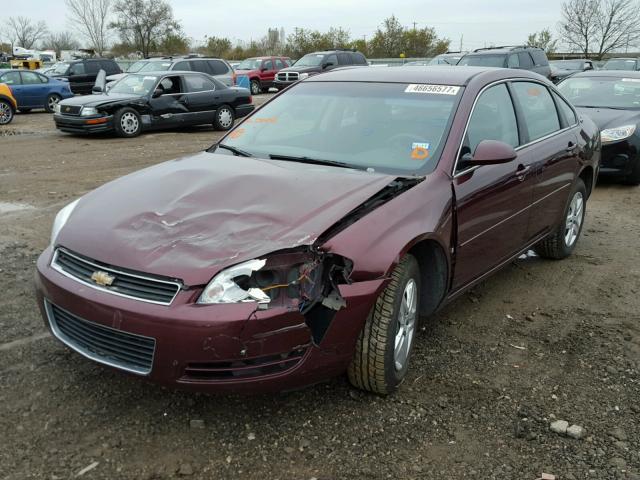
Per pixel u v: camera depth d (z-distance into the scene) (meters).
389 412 3.28
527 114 4.91
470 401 3.42
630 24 49.91
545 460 2.95
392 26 54.66
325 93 4.63
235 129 4.66
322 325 2.98
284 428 3.11
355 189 3.38
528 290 5.16
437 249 3.61
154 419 3.14
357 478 2.78
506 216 4.38
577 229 6.02
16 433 2.99
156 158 11.44
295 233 2.94
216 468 2.81
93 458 2.84
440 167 3.76
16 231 6.32
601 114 9.41
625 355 4.03
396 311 3.23
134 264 2.86
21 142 13.43
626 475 2.86
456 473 2.85
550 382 3.66
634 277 5.52
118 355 2.95
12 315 4.26
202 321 2.71
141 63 23.09
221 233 2.96
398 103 4.30
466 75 4.48
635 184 9.49
